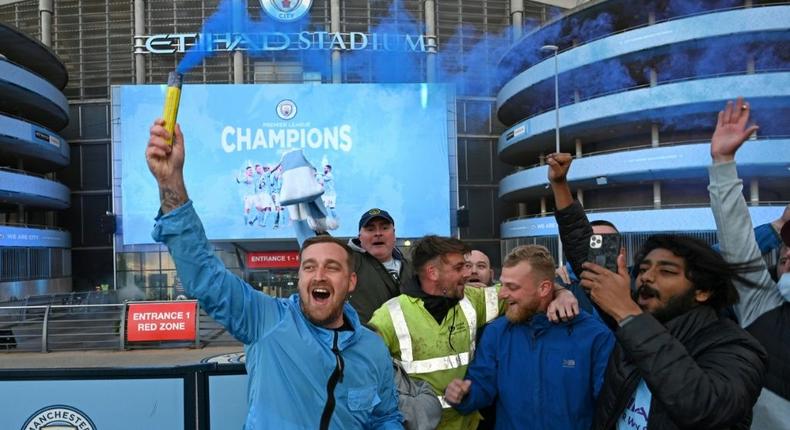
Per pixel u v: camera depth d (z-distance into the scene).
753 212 22.19
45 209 33.50
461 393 2.27
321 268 1.89
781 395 1.98
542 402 2.22
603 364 2.15
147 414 2.96
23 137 26.69
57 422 2.94
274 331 1.86
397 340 2.50
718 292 1.68
